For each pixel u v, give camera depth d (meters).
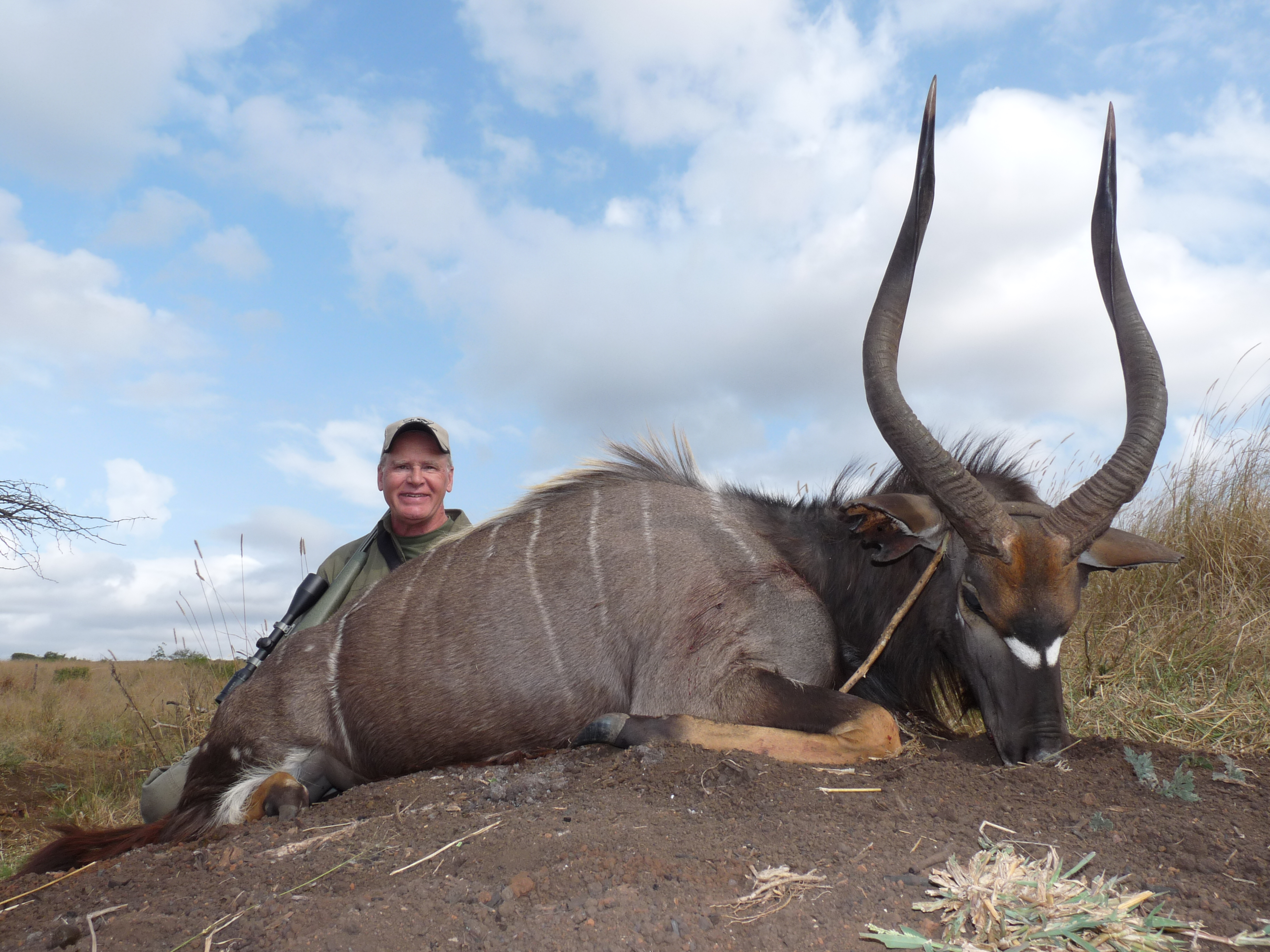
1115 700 1.88
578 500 1.82
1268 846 1.02
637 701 1.61
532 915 0.91
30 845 2.66
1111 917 0.84
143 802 2.04
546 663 1.67
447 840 1.19
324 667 1.76
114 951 0.99
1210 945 0.82
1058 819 1.11
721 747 1.46
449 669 1.69
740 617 1.61
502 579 1.74
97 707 5.27
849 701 1.49
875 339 1.47
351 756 1.76
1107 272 1.51
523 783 1.41
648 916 0.88
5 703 5.56
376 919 0.94
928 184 1.42
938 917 0.88
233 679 1.98
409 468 2.20
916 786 1.24
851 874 0.96
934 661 1.69
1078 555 1.40
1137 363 1.44
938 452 1.42
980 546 1.42
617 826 1.13
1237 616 2.22
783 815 1.15
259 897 1.09
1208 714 1.75
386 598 1.80
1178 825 1.06
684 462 1.91
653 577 1.67
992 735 1.45
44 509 3.52
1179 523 2.76
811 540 1.76
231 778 1.75
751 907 0.91
